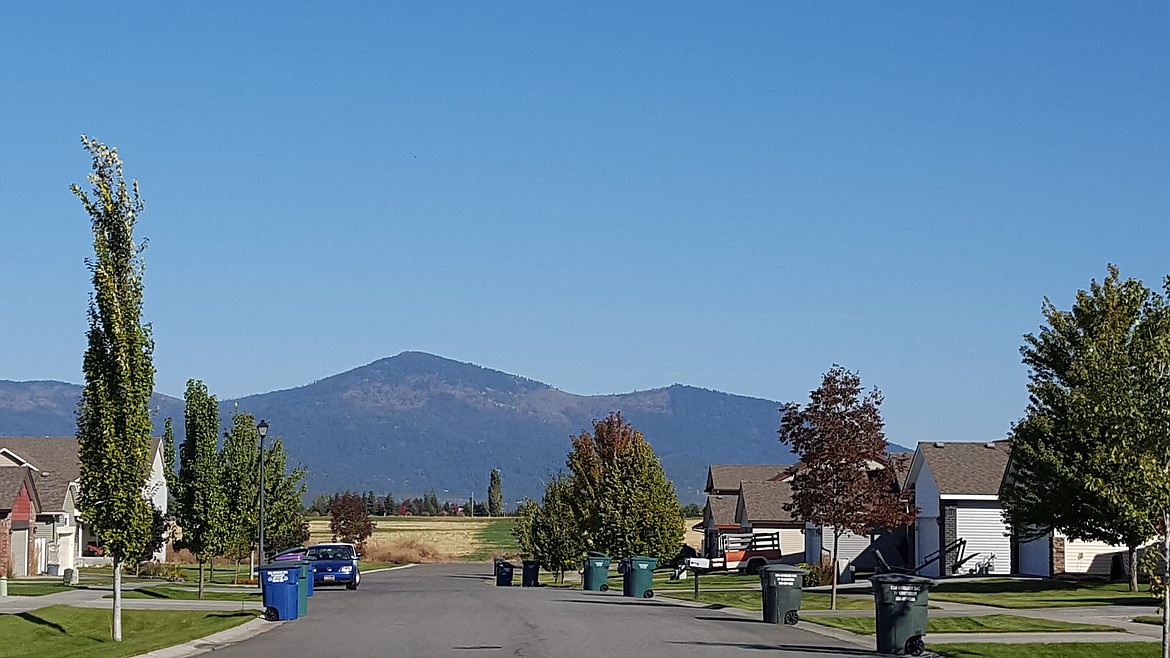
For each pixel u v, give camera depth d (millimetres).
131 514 25828
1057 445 37031
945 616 29312
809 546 61969
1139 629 26219
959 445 54781
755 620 28688
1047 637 24562
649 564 40375
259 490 45000
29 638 26656
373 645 21812
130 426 25922
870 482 34375
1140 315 35062
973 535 51344
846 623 28094
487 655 20125
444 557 105938
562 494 60031
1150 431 18609
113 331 25734
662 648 21391
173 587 45125
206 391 39188
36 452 69875
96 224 25797
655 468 53281
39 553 58844
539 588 49375
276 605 27938
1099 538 37312
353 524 97875
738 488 75062
